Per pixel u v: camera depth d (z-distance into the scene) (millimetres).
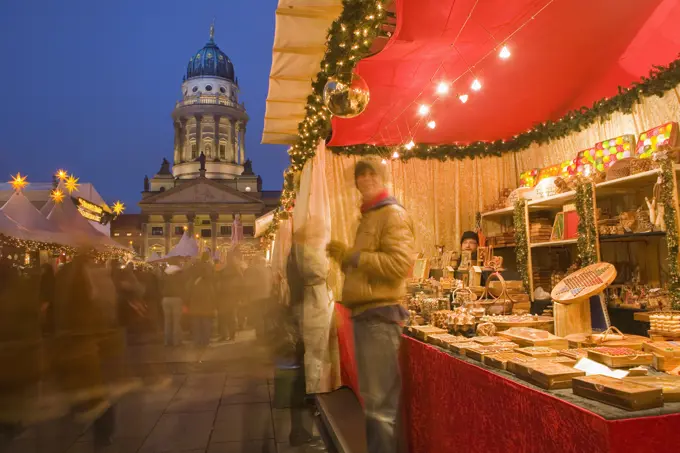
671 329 2043
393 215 2396
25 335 4074
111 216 22469
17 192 10352
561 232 4250
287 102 5105
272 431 3994
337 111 3426
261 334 4840
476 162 5836
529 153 5539
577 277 2518
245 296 4836
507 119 5176
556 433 1239
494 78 4219
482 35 3439
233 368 5980
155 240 69125
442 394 2041
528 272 4598
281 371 4691
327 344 4543
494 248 5430
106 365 4949
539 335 2117
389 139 5543
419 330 2424
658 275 3779
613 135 4332
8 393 3863
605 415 1089
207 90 78312
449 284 3641
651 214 3291
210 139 77000
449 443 1954
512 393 1470
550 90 4523
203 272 6512
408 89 4309
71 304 3855
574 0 3107
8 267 4242
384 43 3879
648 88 3854
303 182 5512
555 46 3725
